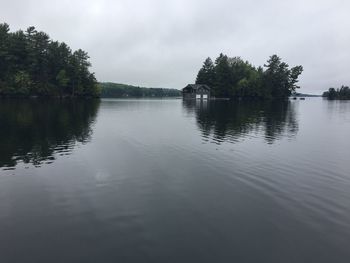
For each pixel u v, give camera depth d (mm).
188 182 15219
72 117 46469
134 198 12984
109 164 18516
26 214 11406
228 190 14117
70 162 18891
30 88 99875
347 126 40594
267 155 21484
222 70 154375
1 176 15945
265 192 13914
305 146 25094
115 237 9656
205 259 8484
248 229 10273
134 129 34125
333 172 17422
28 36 104938
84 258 8516
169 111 66625
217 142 26391
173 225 10508
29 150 22141
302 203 12680
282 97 163500
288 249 9078
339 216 11445
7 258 8523
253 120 46781
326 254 8844
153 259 8469
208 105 97188
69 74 116000
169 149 23094
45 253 8766
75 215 11297
